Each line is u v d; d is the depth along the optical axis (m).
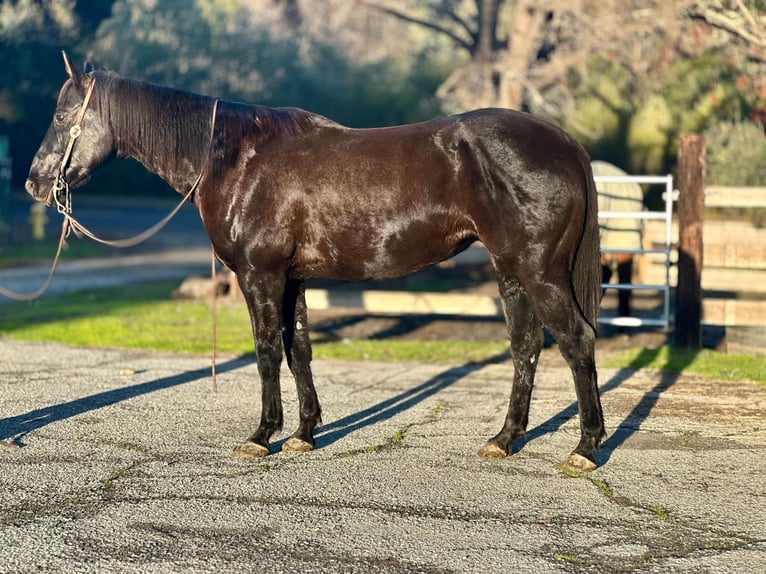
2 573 3.91
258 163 5.45
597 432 5.27
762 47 14.15
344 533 4.35
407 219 5.30
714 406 6.83
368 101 35.06
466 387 7.64
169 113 5.61
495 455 5.52
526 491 4.93
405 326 11.41
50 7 28.22
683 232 9.16
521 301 5.49
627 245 10.05
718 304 9.23
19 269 16.92
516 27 20.72
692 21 16.41
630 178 9.24
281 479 5.15
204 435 6.06
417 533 4.35
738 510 4.64
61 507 4.70
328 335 10.66
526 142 5.12
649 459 5.50
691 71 20.88
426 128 5.37
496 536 4.31
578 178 5.16
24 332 10.41
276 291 5.51
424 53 34.72
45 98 30.92
